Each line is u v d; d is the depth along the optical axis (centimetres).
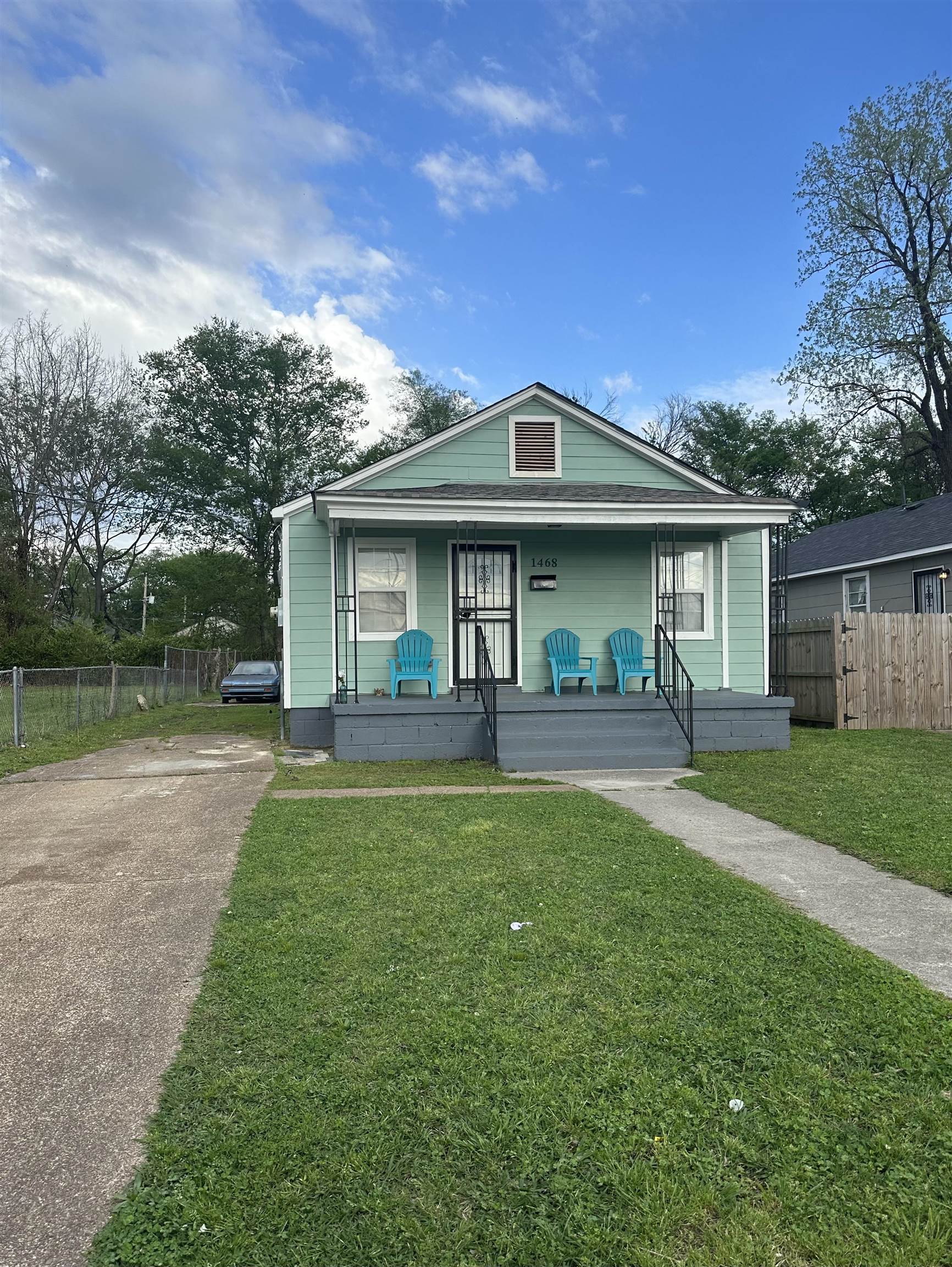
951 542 1650
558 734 972
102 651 2869
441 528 1152
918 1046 288
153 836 613
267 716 1789
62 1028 310
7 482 3294
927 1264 191
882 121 2875
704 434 4275
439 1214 208
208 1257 194
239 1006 324
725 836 605
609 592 1209
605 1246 197
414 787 800
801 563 2188
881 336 3023
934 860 527
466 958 366
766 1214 207
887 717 1248
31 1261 194
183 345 3756
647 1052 284
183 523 3953
